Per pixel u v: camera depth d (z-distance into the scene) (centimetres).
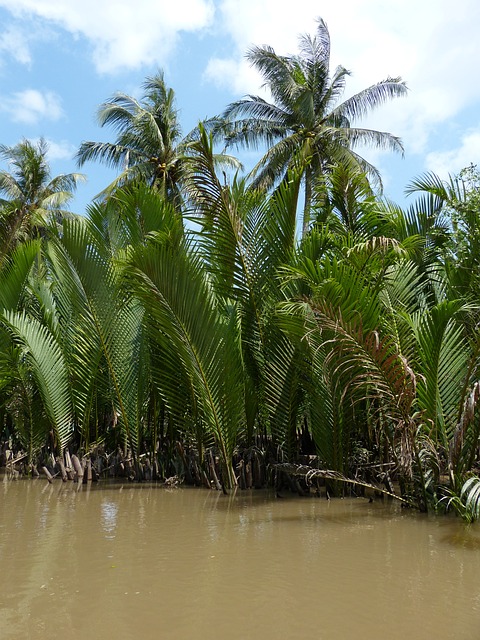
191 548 411
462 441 483
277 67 2166
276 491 655
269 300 686
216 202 666
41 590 322
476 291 665
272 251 691
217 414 649
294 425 692
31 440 835
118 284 746
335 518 512
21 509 561
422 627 271
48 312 844
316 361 610
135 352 773
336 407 606
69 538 441
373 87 2136
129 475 766
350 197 816
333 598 309
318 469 612
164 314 618
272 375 685
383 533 453
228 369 640
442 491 543
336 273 559
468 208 747
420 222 830
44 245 911
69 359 802
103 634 264
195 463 718
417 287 727
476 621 278
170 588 325
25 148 2875
